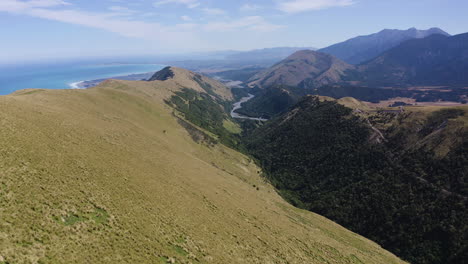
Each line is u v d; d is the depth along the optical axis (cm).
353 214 10738
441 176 10162
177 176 6059
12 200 2511
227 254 3553
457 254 7612
